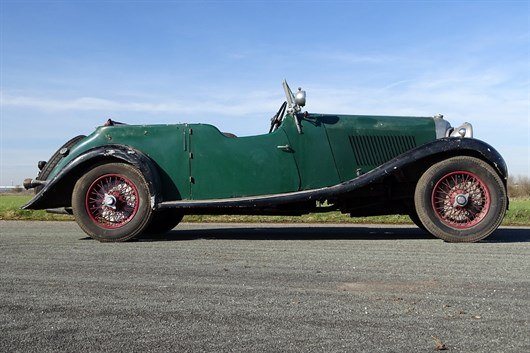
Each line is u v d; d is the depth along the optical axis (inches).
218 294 118.2
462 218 218.2
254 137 233.5
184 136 233.9
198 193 231.9
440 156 226.5
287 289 123.3
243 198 227.0
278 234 261.1
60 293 119.3
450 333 90.4
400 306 107.8
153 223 267.6
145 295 117.3
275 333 90.4
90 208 222.8
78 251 186.4
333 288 124.4
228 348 83.2
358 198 242.2
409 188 237.3
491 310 104.8
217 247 199.0
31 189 242.1
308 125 235.9
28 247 198.2
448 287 125.6
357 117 242.4
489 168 217.2
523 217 386.0
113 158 225.0
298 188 232.4
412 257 172.1
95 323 96.3
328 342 85.8
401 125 242.1
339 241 222.5
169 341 86.4
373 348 83.0
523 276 139.1
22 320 98.1
